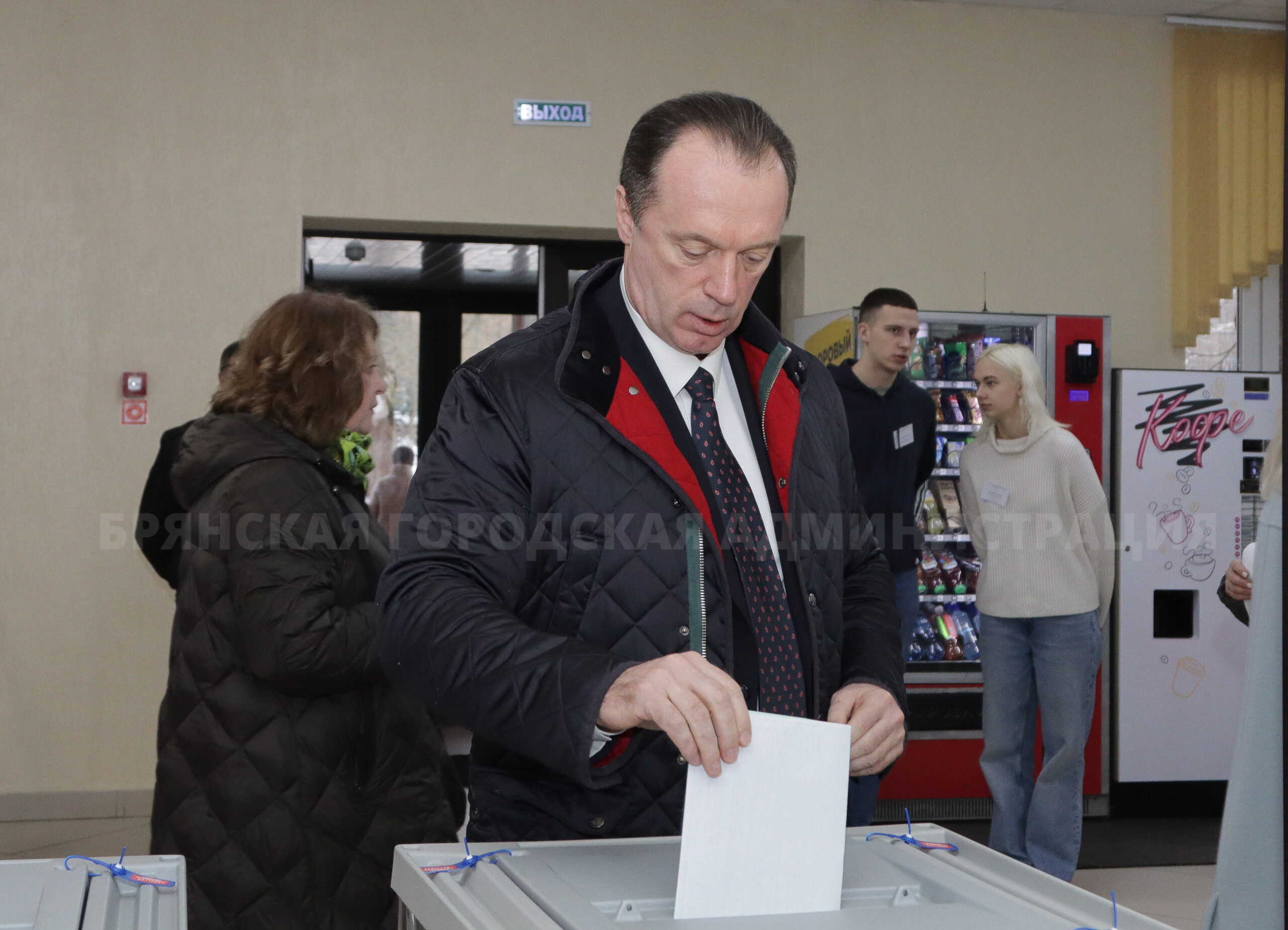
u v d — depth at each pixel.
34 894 0.99
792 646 1.32
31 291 4.68
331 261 6.43
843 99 5.22
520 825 1.30
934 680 4.60
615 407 1.29
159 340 4.76
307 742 1.76
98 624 4.73
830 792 0.97
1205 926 0.93
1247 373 4.73
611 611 1.27
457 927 0.92
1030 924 0.92
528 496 1.29
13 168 4.66
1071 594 3.68
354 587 1.85
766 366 1.42
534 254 6.17
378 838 1.81
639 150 1.22
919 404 4.17
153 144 4.75
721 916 0.93
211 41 4.78
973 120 5.32
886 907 0.97
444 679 1.14
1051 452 3.72
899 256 5.27
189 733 1.76
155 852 1.79
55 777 4.69
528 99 5.00
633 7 5.06
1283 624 0.76
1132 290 5.45
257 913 1.73
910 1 5.26
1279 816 0.85
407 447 7.18
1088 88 5.41
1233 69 5.47
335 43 4.87
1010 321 4.68
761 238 1.18
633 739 1.14
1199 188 5.48
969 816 4.67
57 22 4.68
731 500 1.32
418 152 4.93
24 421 4.68
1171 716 4.71
